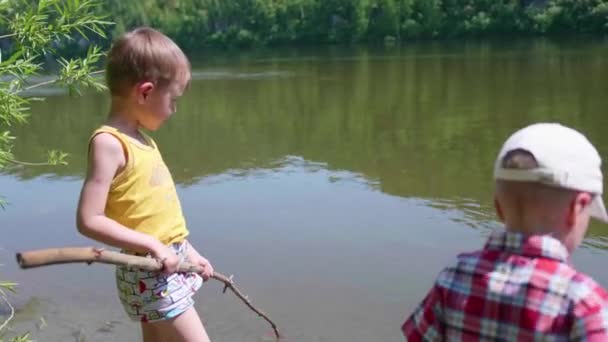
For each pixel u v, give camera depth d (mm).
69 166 11047
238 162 11109
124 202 2895
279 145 12578
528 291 1938
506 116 14367
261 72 29984
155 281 2943
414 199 8406
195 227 7508
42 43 3760
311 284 5824
